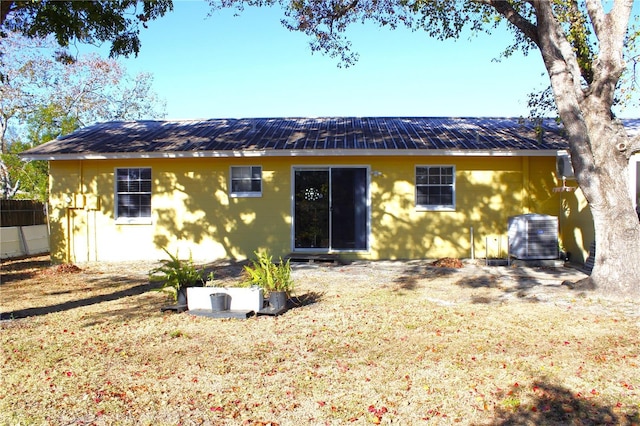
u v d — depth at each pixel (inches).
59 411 164.4
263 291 298.8
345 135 551.2
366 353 218.1
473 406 165.6
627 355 212.1
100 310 307.3
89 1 370.9
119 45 418.3
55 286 399.2
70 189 552.4
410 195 529.3
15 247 631.2
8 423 156.5
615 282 323.3
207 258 541.3
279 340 238.1
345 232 536.7
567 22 409.7
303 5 453.1
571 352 216.2
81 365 206.5
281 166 534.6
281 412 162.7
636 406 164.1
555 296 328.5
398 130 576.7
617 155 327.9
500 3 373.4
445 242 530.6
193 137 562.3
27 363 209.2
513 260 492.4
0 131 953.5
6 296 358.3
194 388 181.9
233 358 213.3
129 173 552.1
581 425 152.8
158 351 223.8
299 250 536.4
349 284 385.7
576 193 482.0
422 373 193.5
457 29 475.8
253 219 538.0
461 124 616.4
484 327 257.0
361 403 168.6
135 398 173.9
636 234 323.6
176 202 545.3
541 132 498.3
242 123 636.7
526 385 181.2
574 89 340.8
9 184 994.1
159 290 304.8
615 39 329.1
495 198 528.1
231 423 155.7
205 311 288.2
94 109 1186.0
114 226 550.0
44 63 964.0
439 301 322.3
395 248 530.6
